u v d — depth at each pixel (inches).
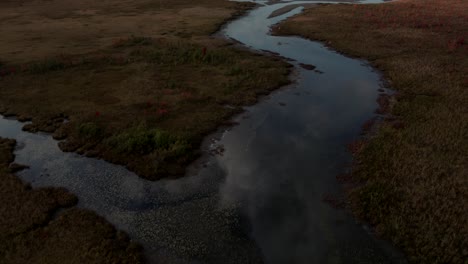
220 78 1432.1
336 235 646.5
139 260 591.5
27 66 1577.3
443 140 908.0
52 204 724.7
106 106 1178.6
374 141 933.2
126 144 916.6
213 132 1023.0
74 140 978.7
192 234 657.6
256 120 1095.0
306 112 1146.7
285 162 876.6
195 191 775.1
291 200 743.7
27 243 620.4
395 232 634.2
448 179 752.3
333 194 757.3
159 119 1082.1
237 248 624.4
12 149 949.8
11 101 1243.2
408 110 1099.9
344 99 1240.8
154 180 810.2
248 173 836.6
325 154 906.7
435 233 618.2
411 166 804.6
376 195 717.9
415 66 1478.8
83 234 642.2
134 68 1569.9
